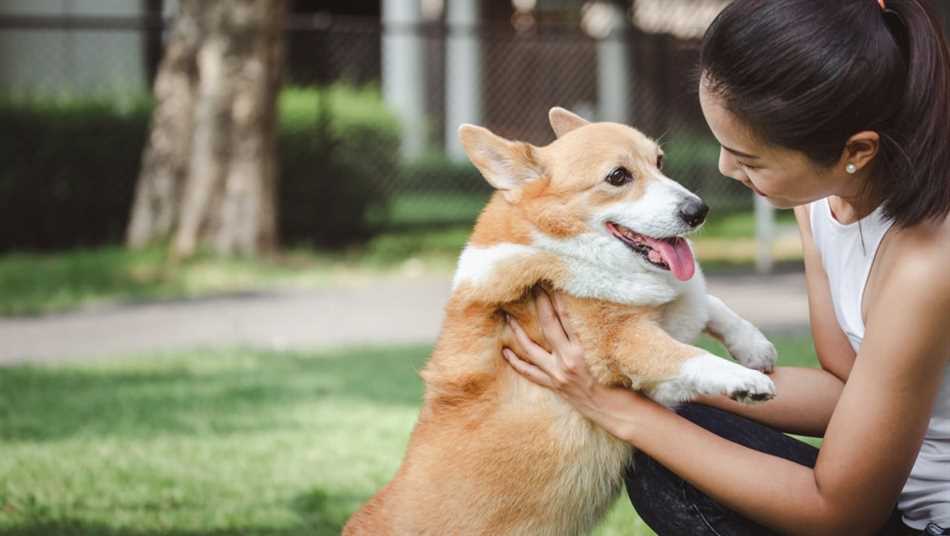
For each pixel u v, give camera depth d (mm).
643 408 2551
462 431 2717
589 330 2748
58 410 5387
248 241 10250
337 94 12102
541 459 2672
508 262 2836
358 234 11555
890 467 2211
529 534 2689
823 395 2756
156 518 3812
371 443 4777
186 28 10219
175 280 9289
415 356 6598
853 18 2117
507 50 15727
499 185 3045
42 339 7367
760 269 9789
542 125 15727
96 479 4242
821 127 2123
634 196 2975
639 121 13539
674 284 2885
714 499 2502
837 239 2455
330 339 7254
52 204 10977
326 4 17453
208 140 10125
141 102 11406
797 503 2305
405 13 15578
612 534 3539
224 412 5344
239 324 7793
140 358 6664
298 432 4957
